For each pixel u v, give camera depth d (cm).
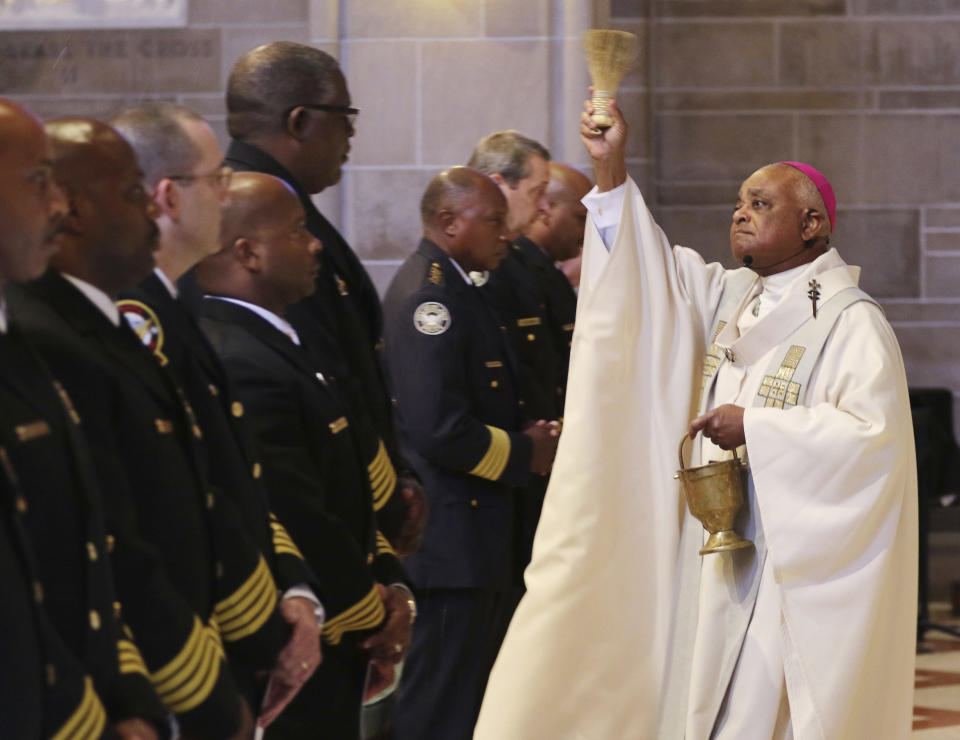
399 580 1134
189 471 791
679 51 3019
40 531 642
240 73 1143
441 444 1412
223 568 817
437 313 1441
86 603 662
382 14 2159
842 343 1191
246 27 2120
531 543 1544
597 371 1255
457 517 1441
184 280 1043
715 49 3012
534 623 1243
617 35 1269
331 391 1062
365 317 1212
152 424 761
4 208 643
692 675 1184
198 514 790
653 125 3027
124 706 681
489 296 1557
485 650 1453
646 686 1234
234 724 762
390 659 1099
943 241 3019
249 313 1034
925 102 3002
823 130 3016
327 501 1051
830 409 1145
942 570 2795
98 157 757
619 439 1252
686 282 1309
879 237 3030
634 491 1251
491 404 1470
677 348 1267
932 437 2638
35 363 668
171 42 2111
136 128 902
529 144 1738
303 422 1029
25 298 736
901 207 3020
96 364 738
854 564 1134
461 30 2167
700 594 1203
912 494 1177
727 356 1248
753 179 1245
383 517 1152
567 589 1236
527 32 2164
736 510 1152
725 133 3022
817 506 1130
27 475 638
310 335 1109
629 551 1245
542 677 1231
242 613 827
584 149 2173
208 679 746
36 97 2112
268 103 1132
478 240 1481
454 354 1436
